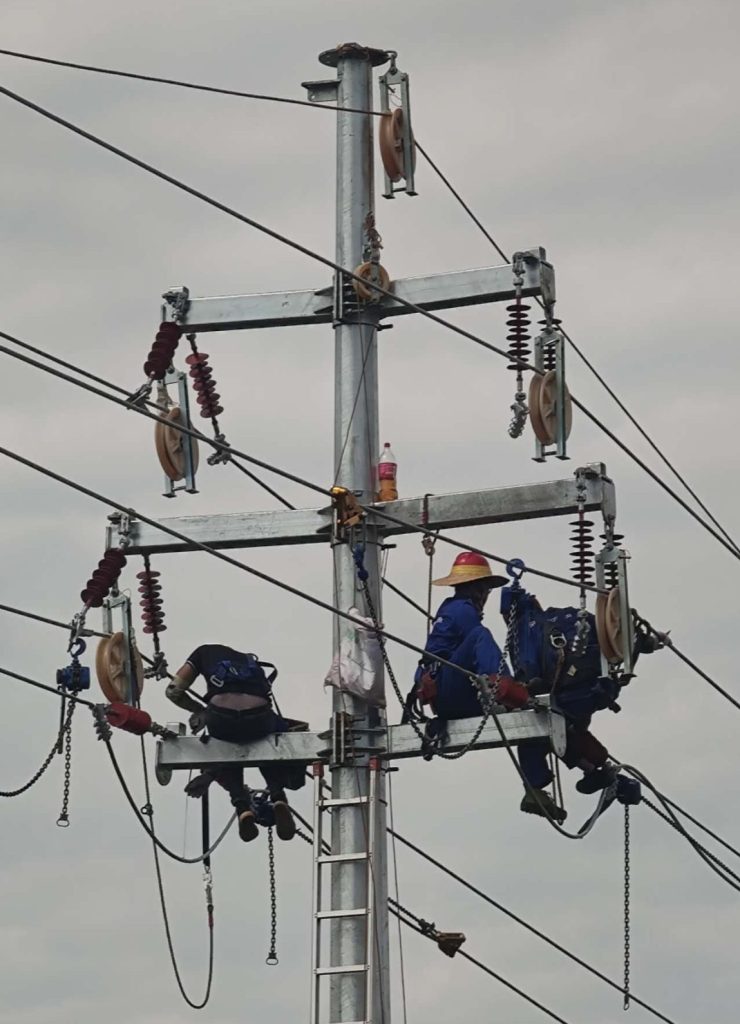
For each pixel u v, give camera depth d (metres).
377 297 56.84
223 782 57.84
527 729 56.28
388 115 57.91
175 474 58.84
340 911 54.97
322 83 58.25
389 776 56.44
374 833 55.31
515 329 56.53
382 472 56.69
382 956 54.91
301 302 57.66
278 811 57.59
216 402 59.16
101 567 57.44
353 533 55.97
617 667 55.97
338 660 56.09
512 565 56.41
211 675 57.50
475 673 56.03
